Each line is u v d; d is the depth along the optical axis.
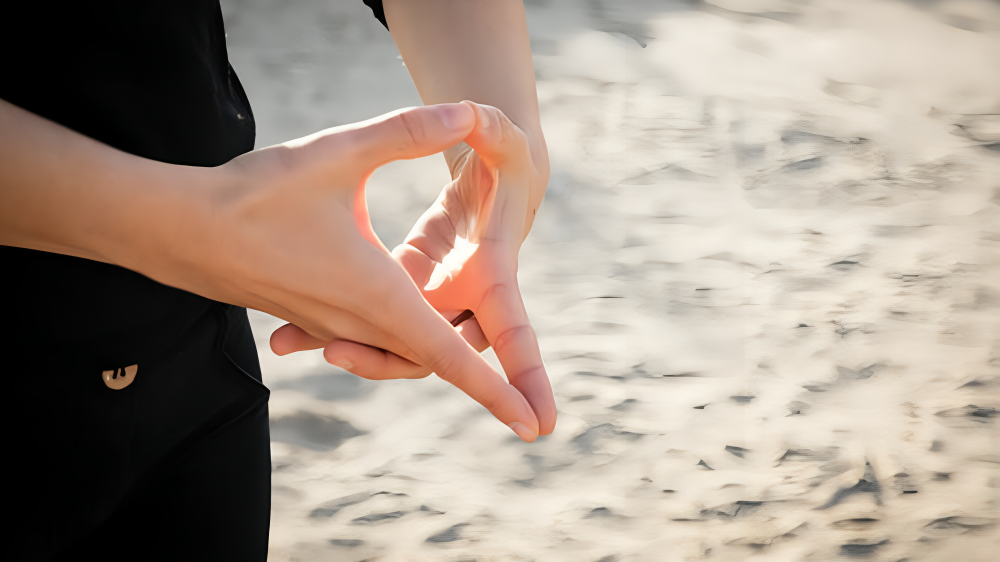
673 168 3.33
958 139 3.64
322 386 2.16
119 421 0.98
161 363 0.98
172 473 1.03
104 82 0.92
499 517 1.77
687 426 2.04
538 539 1.70
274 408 2.07
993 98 4.04
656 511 1.78
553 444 1.98
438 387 2.20
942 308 2.53
